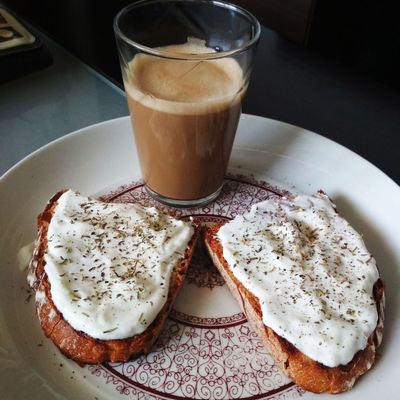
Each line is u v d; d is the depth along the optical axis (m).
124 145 0.30
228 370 0.21
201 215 0.28
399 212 0.27
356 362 0.20
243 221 0.24
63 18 0.45
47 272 0.21
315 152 0.31
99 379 0.20
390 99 0.49
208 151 0.26
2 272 0.23
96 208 0.24
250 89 0.49
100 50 0.41
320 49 0.56
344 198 0.28
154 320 0.21
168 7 0.27
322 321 0.20
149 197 0.28
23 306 0.22
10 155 0.31
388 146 0.43
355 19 0.53
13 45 0.36
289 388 0.20
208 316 0.22
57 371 0.20
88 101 0.36
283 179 0.29
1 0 0.45
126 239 0.23
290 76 0.51
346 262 0.22
